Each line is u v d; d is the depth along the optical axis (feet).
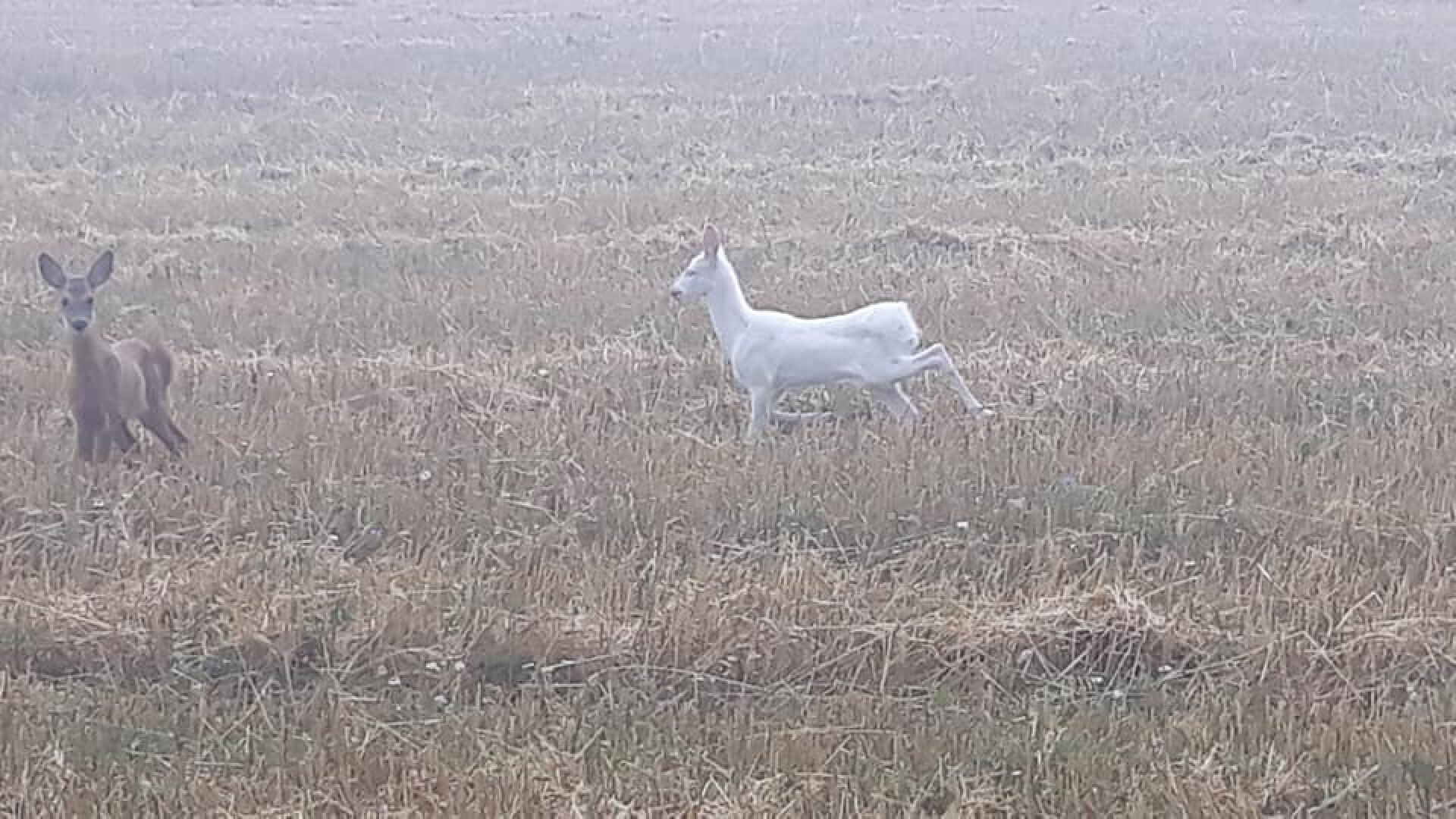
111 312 42.98
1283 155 63.00
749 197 56.13
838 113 69.41
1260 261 48.29
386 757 21.20
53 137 66.03
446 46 82.02
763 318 34.17
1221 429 33.76
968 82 74.23
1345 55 80.18
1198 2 99.66
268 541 28.66
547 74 77.82
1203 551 28.04
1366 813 20.06
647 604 25.82
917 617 25.27
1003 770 21.01
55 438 33.76
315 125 67.36
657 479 30.83
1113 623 24.82
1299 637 24.56
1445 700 22.89
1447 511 29.45
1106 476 31.07
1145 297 43.91
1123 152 64.13
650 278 46.68
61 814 19.80
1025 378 37.32
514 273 47.14
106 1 100.83
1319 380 37.11
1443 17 93.81
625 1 102.27
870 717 22.72
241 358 39.22
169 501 29.81
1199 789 20.25
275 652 24.50
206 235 51.55
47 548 28.17
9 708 22.74
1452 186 57.62
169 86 74.79
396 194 56.65
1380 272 46.70
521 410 35.50
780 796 20.35
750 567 26.91
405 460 32.14
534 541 28.32
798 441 33.22
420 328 41.96
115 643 24.70
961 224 52.39
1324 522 28.84
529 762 21.07
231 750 21.72
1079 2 99.55
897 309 34.37
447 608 25.59
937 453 31.86
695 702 23.53
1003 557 27.43
